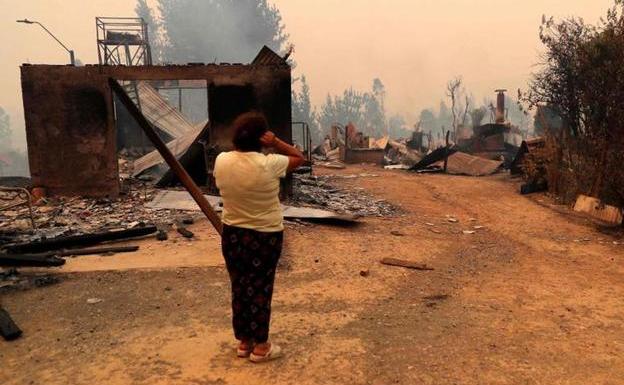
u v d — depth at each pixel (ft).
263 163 11.89
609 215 35.19
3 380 12.37
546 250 27.43
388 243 27.50
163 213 33.27
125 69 37.83
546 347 14.55
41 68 37.45
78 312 16.92
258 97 38.45
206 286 19.61
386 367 13.05
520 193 50.19
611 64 36.91
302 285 20.03
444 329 15.78
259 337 12.84
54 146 38.32
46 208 35.09
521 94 49.65
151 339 14.69
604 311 17.78
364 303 18.13
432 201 45.27
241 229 12.19
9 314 16.63
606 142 36.99
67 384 12.12
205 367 12.89
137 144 73.61
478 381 12.42
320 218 31.68
